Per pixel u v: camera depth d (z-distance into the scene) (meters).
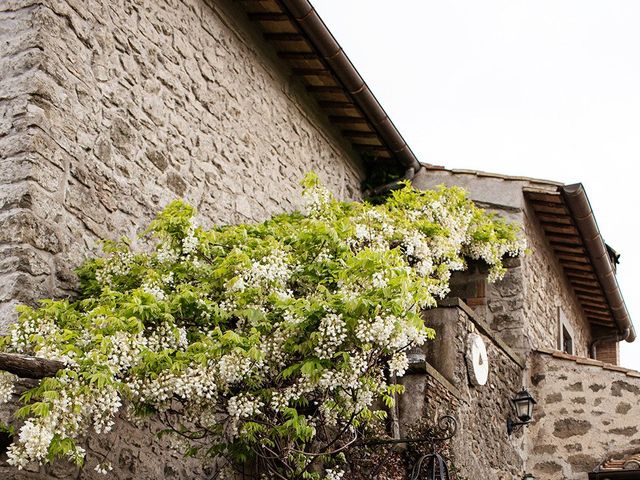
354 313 6.02
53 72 6.56
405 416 8.26
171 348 5.99
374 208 8.66
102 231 6.80
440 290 8.45
